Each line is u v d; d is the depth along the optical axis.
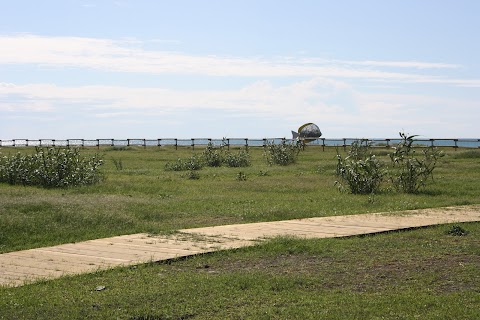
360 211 12.70
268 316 5.75
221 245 8.98
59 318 5.76
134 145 50.59
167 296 6.37
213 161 27.98
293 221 11.30
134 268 7.66
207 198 14.79
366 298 6.25
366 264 7.72
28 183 17.58
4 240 9.58
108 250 8.77
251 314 5.82
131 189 16.61
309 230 10.27
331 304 6.07
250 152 39.25
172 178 20.48
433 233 9.95
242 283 6.81
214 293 6.48
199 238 9.59
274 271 7.46
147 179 19.73
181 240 9.45
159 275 7.32
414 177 16.48
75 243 9.34
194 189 16.92
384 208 13.16
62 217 11.02
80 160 18.88
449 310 5.83
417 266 7.57
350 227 10.52
